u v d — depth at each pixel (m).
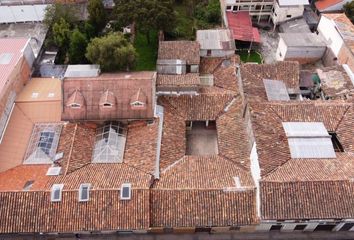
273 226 40.62
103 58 52.19
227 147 45.31
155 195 39.12
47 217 38.00
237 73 54.94
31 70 54.28
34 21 68.00
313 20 68.69
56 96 49.47
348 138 43.56
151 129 46.06
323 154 41.56
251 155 43.19
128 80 47.03
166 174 41.72
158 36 64.81
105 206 38.28
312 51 59.84
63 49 60.94
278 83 51.03
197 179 40.84
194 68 57.06
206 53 60.16
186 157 44.47
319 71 53.91
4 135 44.75
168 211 38.72
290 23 67.38
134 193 38.56
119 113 46.50
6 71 47.12
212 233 41.47
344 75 52.31
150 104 46.56
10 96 46.97
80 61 58.97
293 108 45.69
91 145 45.16
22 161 43.66
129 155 43.88
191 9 72.12
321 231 41.72
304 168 40.06
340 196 37.81
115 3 63.12
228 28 65.50
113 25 63.25
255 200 38.88
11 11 66.00
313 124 44.44
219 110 49.72
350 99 47.78
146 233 41.44
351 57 53.53
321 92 52.66
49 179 40.50
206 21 69.94
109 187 38.84
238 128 46.91
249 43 65.75
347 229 41.56
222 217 38.44
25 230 37.69
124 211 38.12
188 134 51.00
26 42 53.56
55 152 44.47
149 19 58.00
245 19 67.44
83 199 38.34
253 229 41.12
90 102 46.66
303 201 37.56
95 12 61.03
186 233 41.56
